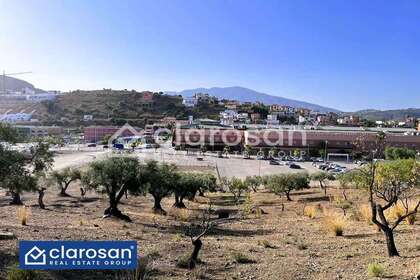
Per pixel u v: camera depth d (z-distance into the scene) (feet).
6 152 54.24
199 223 99.04
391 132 604.49
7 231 56.54
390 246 52.54
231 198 197.06
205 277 43.09
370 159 63.41
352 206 125.39
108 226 79.51
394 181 60.90
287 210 140.77
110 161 99.50
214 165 388.37
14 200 125.29
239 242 68.33
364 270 45.80
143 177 101.04
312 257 54.70
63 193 171.53
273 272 46.19
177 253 54.13
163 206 151.02
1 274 35.81
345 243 65.26
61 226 72.74
